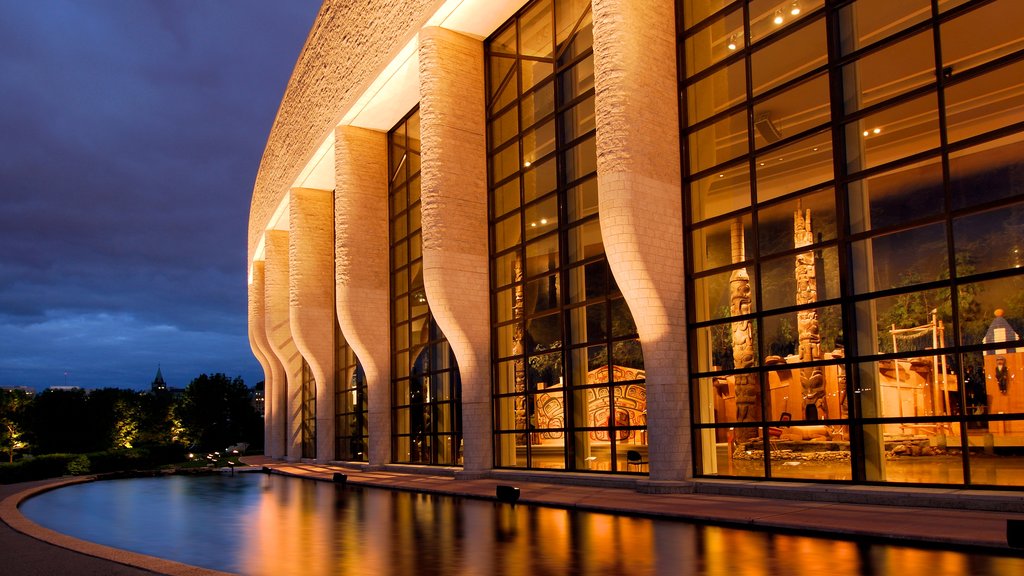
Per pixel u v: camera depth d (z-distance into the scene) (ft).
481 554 34.42
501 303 85.51
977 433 42.75
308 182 136.77
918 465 45.57
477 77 88.69
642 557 31.94
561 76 77.71
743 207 58.23
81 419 218.79
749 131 57.98
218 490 82.02
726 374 58.39
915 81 47.32
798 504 46.60
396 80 98.58
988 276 42.78
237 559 35.09
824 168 52.49
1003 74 42.83
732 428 57.57
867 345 49.11
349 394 135.85
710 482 55.72
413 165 109.70
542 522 45.47
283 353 160.76
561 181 76.54
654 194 60.03
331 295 139.03
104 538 44.32
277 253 165.17
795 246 54.19
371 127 115.03
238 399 287.07
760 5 58.13
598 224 71.82
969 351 43.39
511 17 85.35
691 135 63.10
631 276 58.49
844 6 51.93
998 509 39.11
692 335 61.31
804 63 54.44
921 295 46.29
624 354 68.03
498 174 87.61
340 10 112.37
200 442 269.44
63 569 31.58
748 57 58.49
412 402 107.34
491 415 84.69
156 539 43.27
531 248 80.84
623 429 67.56
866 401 48.80
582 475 68.54
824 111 52.75
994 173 42.98
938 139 45.91
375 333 112.06
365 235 113.19
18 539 42.01
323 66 120.26
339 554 35.78
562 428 75.05
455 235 84.17
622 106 58.80
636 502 51.62
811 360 52.37
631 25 60.39
